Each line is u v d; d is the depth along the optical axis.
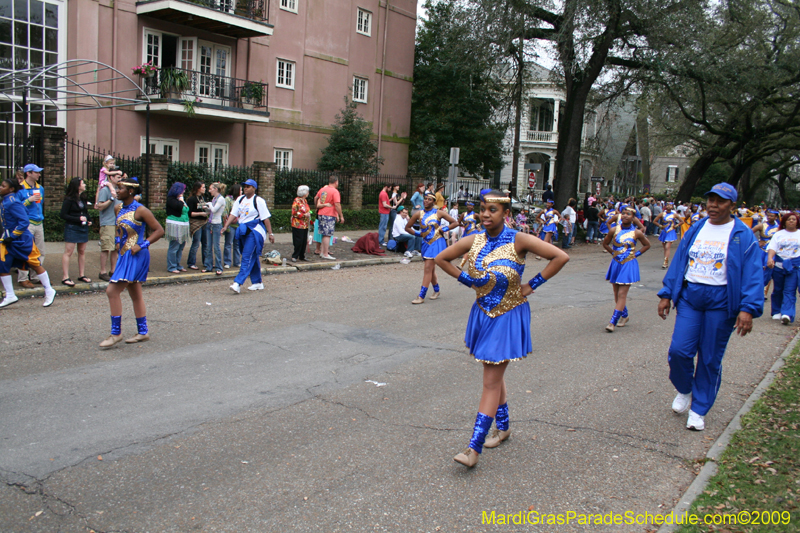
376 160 25.70
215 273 11.63
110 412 5.09
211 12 18.75
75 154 17.59
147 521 3.53
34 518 3.52
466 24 22.50
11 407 5.11
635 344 8.15
